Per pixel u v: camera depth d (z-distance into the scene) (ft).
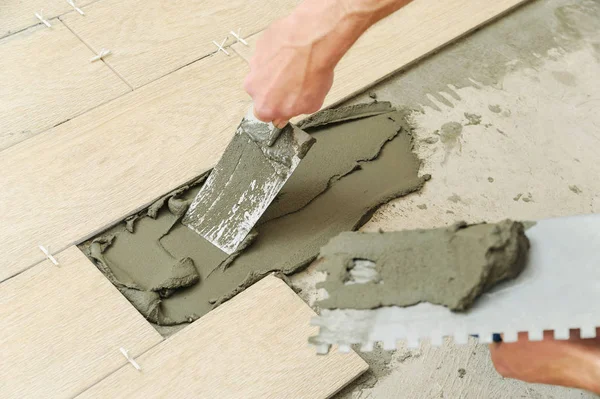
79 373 5.24
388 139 7.11
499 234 3.51
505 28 8.42
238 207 6.06
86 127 6.83
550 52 8.18
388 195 6.64
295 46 4.92
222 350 5.46
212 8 8.18
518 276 3.54
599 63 8.07
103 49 7.55
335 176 6.72
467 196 6.75
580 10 8.68
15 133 6.73
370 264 3.65
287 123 5.65
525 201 6.73
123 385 5.21
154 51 7.63
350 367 5.44
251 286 5.90
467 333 3.41
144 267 6.00
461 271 3.50
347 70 7.65
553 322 3.39
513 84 7.79
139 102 7.11
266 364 5.40
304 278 6.11
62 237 6.04
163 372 5.31
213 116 7.09
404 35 8.11
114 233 6.20
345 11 4.81
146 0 8.14
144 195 6.38
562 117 7.48
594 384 3.72
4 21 7.75
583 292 3.45
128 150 6.70
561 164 7.05
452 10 8.45
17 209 6.15
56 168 6.48
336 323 3.55
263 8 8.30
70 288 5.72
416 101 7.54
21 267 5.81
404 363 5.66
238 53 7.73
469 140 7.21
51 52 7.48
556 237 3.64
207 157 6.75
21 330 5.43
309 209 6.46
